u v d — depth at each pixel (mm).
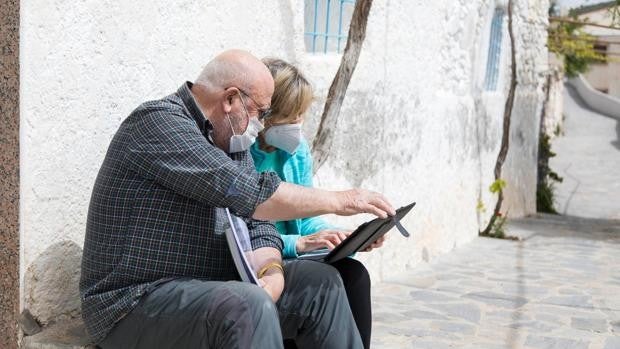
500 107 10055
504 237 9367
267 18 4559
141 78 3541
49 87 3059
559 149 25531
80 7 3170
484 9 8797
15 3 2883
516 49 11078
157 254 2713
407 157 6781
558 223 11492
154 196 2727
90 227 2820
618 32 25812
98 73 3291
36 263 3086
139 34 3508
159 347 2668
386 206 2904
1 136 2957
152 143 2705
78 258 3285
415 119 6906
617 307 5648
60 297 3219
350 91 5664
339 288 2939
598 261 7863
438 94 7562
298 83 3346
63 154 3156
